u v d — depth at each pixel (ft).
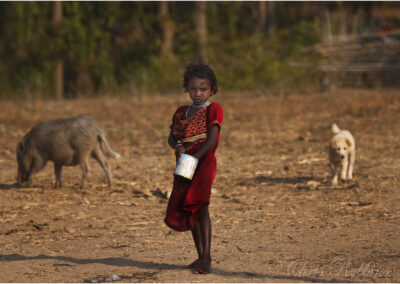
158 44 310.24
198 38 284.82
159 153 135.74
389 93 222.07
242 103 214.69
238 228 72.02
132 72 299.17
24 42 301.63
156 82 277.85
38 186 102.58
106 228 73.41
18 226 74.38
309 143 142.10
